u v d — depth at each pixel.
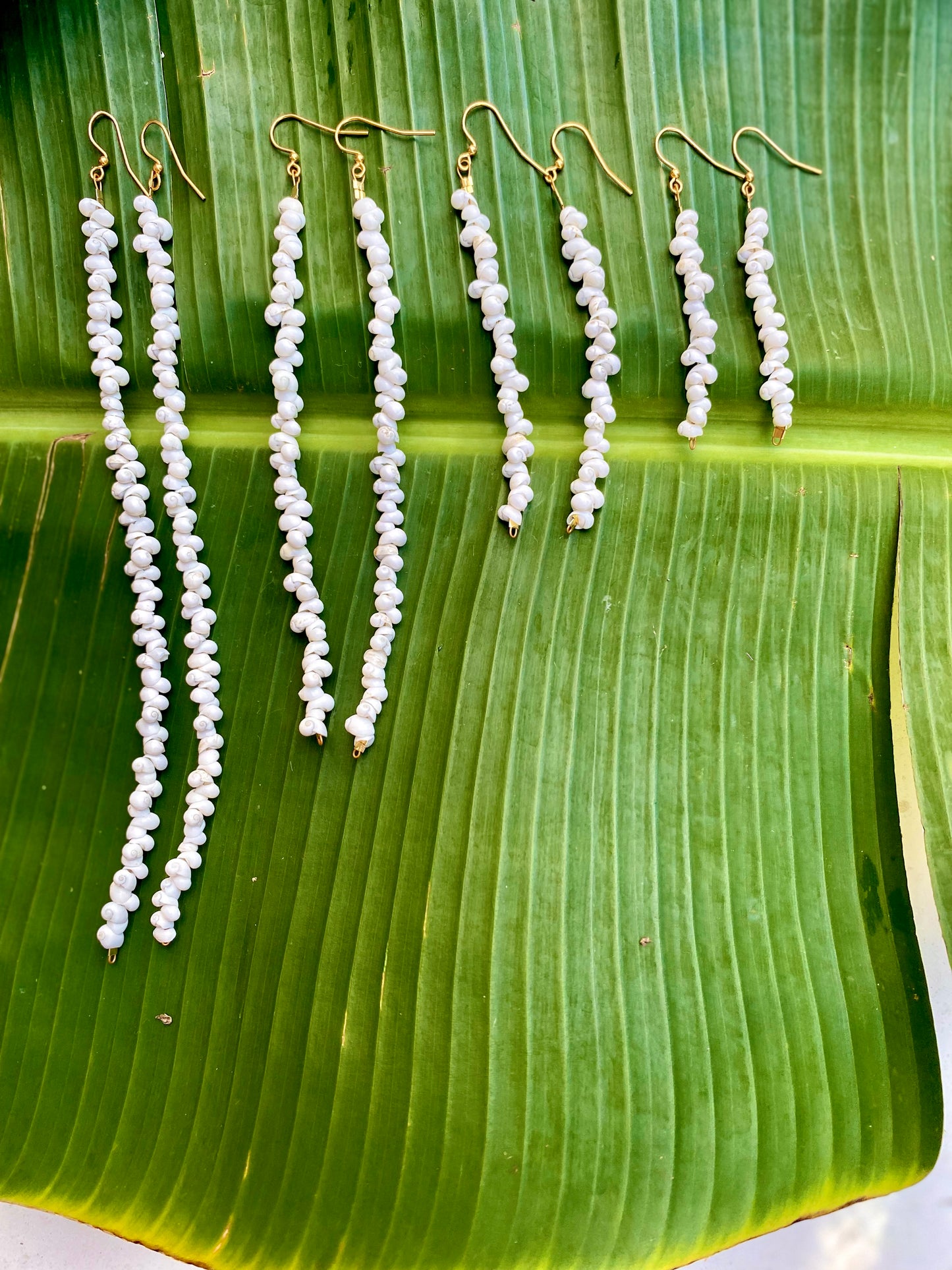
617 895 0.39
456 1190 0.38
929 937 0.43
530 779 0.39
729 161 0.40
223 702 0.40
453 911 0.39
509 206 0.40
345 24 0.40
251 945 0.39
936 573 0.40
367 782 0.39
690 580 0.40
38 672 0.40
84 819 0.40
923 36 0.40
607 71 0.40
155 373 0.40
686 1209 0.38
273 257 0.40
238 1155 0.39
